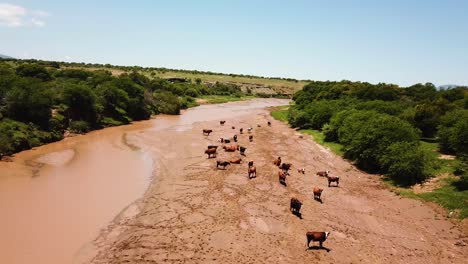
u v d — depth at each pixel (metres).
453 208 26.69
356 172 37.97
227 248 20.89
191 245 21.09
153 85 107.25
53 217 24.50
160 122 71.12
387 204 28.95
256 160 41.44
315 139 54.41
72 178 33.06
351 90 80.12
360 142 39.38
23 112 48.50
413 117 50.12
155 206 26.94
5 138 40.44
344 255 20.59
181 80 150.00
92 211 25.78
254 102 127.00
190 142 50.41
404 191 31.34
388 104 55.81
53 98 56.75
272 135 58.41
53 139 49.53
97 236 22.05
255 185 32.28
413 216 26.47
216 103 115.81
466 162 33.75
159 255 19.89
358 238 22.84
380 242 22.41
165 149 45.81
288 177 35.28
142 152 44.03
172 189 30.75
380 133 38.31
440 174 33.34
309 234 21.12
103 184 31.69
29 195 28.28
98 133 56.91
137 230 22.94
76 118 58.69
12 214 24.62
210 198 28.73
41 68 78.00
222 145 48.59
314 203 28.58
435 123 48.84
